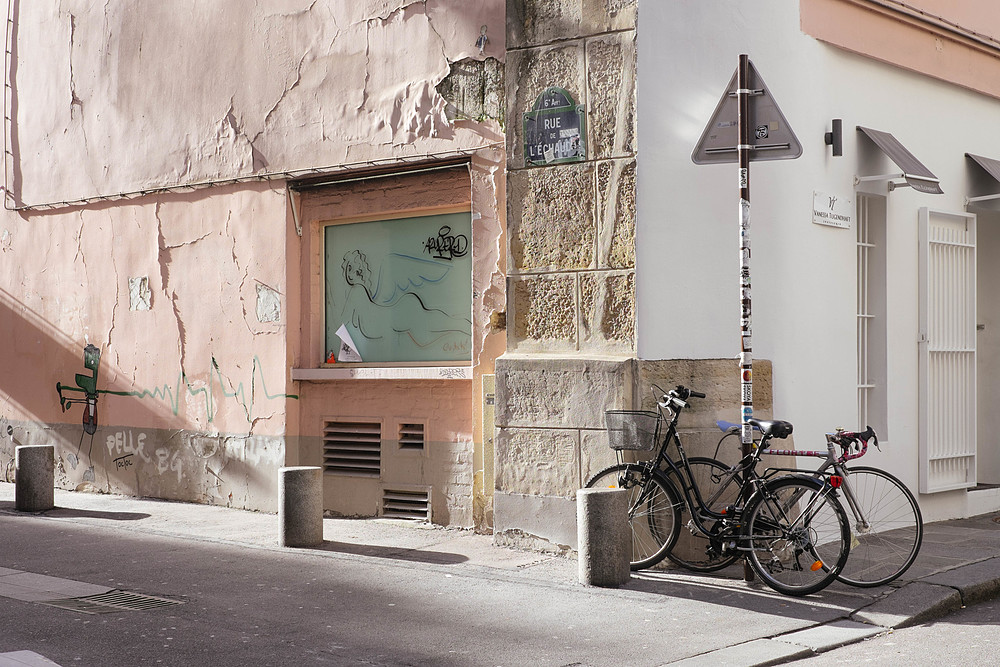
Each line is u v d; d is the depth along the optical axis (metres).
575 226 8.43
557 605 6.79
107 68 12.30
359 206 10.29
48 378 12.97
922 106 10.13
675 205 8.19
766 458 8.19
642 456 8.02
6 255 13.49
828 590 7.17
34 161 13.12
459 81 9.41
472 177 9.31
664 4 8.20
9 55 13.44
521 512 8.57
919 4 9.98
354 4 10.15
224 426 11.13
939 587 7.09
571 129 8.45
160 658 5.60
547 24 8.61
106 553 8.53
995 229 11.25
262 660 5.58
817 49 8.95
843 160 9.17
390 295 10.20
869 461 9.38
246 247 10.95
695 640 6.01
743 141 7.14
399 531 9.45
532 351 8.64
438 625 6.30
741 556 7.30
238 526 9.87
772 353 8.48
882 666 5.62
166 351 11.69
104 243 12.37
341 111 10.22
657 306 8.10
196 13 11.43
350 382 10.27
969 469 10.57
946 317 10.32
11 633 6.05
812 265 8.85
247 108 10.95
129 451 12.04
